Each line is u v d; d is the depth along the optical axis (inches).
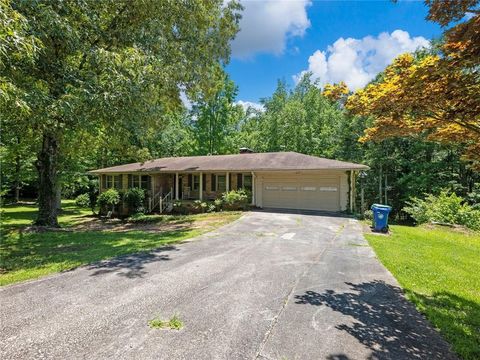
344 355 110.1
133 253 268.8
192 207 706.2
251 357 107.8
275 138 1189.1
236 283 187.8
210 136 1226.6
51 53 330.3
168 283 186.4
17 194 1061.1
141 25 464.4
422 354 111.6
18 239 378.3
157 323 132.7
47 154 484.4
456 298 168.4
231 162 730.2
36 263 238.2
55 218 497.7
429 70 132.6
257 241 326.0
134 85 340.2
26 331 124.6
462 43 122.6
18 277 198.2
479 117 153.1
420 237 361.7
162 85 475.5
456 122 163.8
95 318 137.1
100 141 555.5
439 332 128.6
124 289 175.0
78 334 122.4
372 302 160.2
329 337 123.0
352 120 977.5
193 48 559.5
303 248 291.6
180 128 1344.7
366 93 183.0
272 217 519.5
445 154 799.7
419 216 571.8
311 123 1188.5
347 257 257.1
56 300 158.1
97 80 324.8
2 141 626.5
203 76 593.6
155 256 256.8
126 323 132.4
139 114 386.9
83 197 995.9
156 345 114.5
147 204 783.7
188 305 152.9
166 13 479.2
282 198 653.9
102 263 233.6
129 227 561.0
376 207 398.9
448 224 478.0
